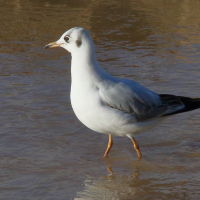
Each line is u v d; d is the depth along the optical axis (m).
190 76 16.09
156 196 8.45
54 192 8.55
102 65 17.39
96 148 10.91
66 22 23.52
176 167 9.94
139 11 26.45
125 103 9.73
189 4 28.00
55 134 11.48
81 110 9.72
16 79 15.48
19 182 8.96
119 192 8.64
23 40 20.36
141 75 16.23
